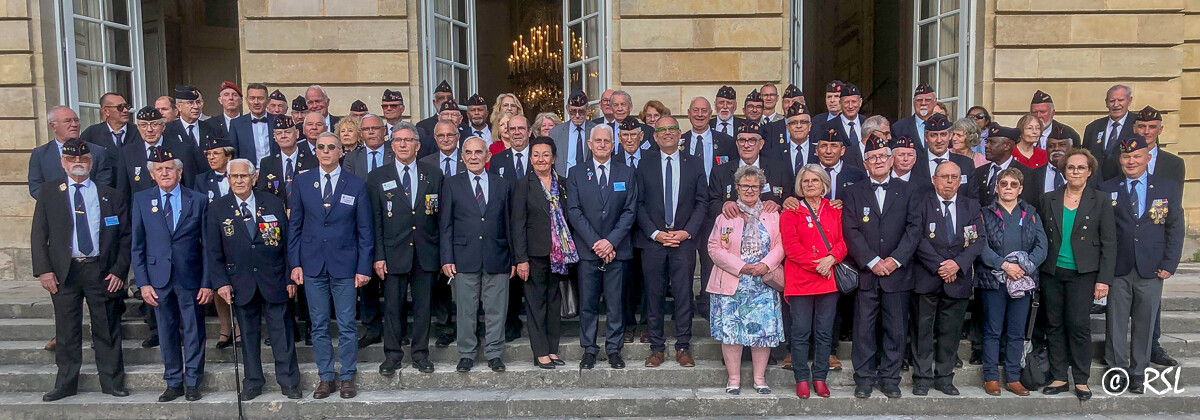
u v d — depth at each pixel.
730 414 5.15
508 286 5.49
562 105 15.30
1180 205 5.05
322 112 6.63
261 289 5.01
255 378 5.21
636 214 5.41
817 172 4.93
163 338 5.15
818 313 5.10
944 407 5.11
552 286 5.48
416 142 5.32
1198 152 8.81
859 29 13.08
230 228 4.96
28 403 5.17
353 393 5.21
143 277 5.06
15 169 7.84
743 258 5.03
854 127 6.40
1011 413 5.11
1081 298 5.02
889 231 4.95
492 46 17.11
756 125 5.31
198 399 5.22
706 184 5.48
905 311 5.05
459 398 5.18
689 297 5.45
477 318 5.60
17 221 7.89
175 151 5.88
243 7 7.99
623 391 5.32
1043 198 5.15
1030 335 5.18
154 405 5.12
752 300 5.04
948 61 8.73
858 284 5.04
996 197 5.16
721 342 5.65
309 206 5.09
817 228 4.96
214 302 6.00
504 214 5.38
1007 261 4.95
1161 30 7.99
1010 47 8.09
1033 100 6.43
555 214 5.34
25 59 7.74
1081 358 5.10
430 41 8.38
